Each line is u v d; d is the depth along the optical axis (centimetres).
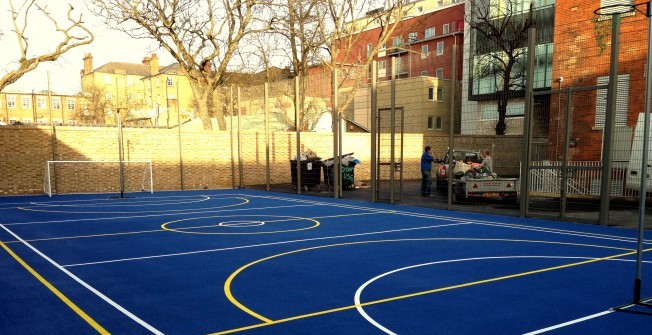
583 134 1512
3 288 600
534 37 1248
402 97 2920
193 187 2272
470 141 1902
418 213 1401
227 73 3148
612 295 564
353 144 2706
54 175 1958
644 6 1530
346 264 730
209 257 784
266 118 2144
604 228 1100
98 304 534
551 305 526
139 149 2144
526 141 1284
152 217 1301
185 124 3047
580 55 1522
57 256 796
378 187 1748
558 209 1402
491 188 1541
